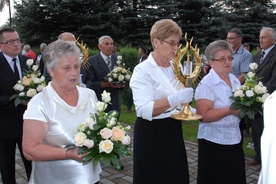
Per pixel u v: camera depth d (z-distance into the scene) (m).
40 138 1.70
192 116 2.18
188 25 18.89
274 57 4.18
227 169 2.43
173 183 2.24
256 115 3.02
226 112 2.35
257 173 4.11
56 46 1.76
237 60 4.89
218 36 18.77
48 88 1.84
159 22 2.21
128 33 20.69
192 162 4.57
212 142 2.46
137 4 21.22
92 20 17.92
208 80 2.52
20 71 3.42
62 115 1.80
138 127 2.32
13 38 3.29
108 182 3.86
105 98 1.71
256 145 4.32
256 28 18.05
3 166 3.31
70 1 17.08
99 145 1.55
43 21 17.80
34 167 1.91
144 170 2.27
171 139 2.26
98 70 4.52
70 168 1.86
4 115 3.24
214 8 19.38
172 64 2.37
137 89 2.19
